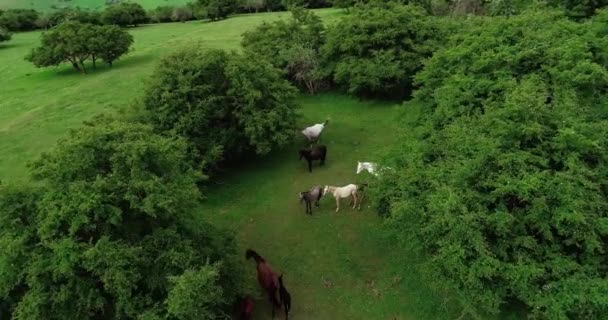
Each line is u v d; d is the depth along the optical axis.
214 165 21.11
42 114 30.36
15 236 11.16
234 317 13.65
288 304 13.29
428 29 28.56
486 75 16.31
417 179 13.73
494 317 13.05
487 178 12.12
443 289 13.24
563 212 10.96
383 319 13.55
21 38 53.91
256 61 22.98
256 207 19.56
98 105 31.38
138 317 10.44
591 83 14.90
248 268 15.87
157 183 11.86
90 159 11.84
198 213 14.59
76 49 36.72
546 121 12.77
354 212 18.75
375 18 28.89
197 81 21.03
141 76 36.22
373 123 26.78
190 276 10.20
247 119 20.92
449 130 14.35
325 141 24.98
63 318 10.69
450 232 11.74
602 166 12.28
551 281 11.31
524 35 17.34
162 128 20.14
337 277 15.31
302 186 20.94
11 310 11.47
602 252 11.12
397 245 16.31
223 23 53.75
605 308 10.61
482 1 37.75
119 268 10.67
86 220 10.74
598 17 21.08
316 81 31.11
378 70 27.23
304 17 33.75
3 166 24.05
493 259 11.03
